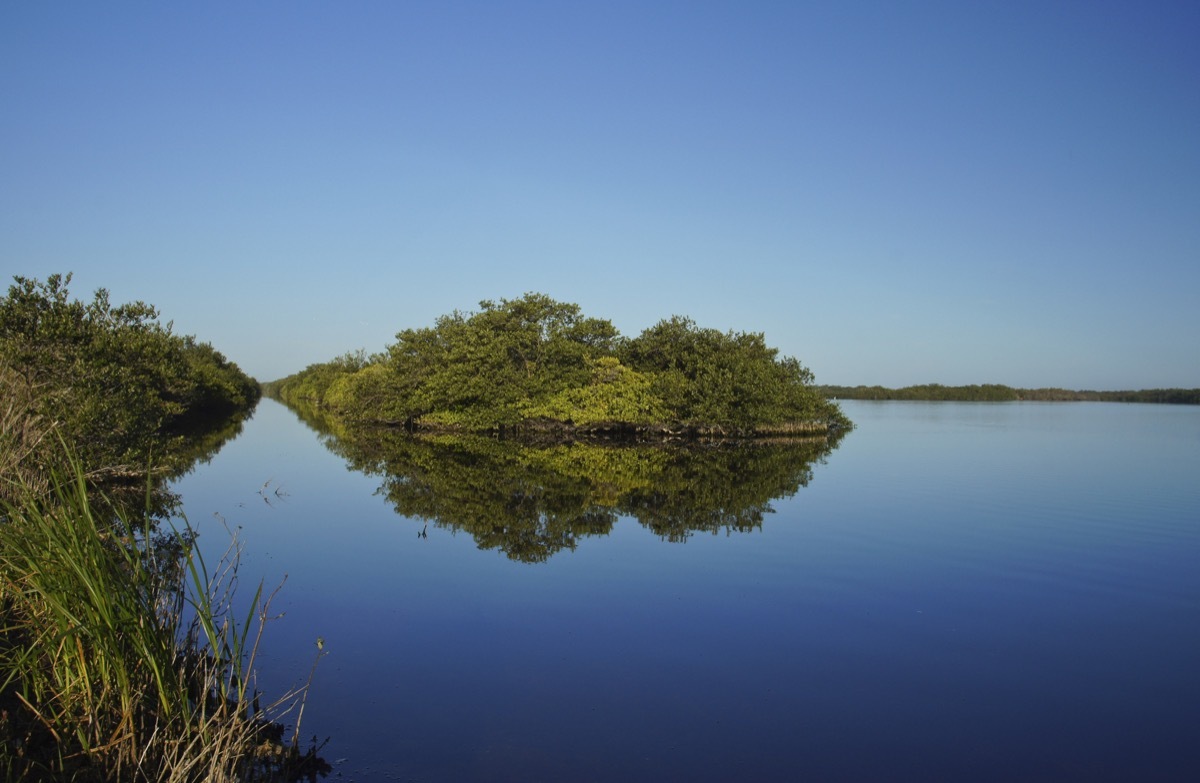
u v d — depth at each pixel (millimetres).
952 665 9344
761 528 17484
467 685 8562
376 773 6598
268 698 8047
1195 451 35625
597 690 8484
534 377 46812
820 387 55062
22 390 13453
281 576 13039
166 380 34906
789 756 7074
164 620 7336
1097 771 6887
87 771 5738
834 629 10609
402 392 51500
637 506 20578
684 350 46219
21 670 6312
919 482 25219
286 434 45500
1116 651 9844
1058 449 37031
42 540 6414
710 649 9805
